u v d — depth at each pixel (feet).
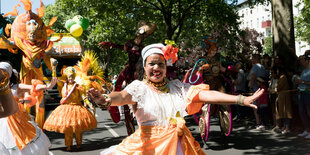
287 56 34.42
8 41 22.02
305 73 23.56
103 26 65.82
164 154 8.91
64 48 56.70
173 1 59.21
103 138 27.76
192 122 35.04
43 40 22.72
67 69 23.24
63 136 29.35
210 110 22.99
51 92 57.82
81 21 26.09
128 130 20.85
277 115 26.48
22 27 22.12
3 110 7.79
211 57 23.08
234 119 35.35
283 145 22.20
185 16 65.05
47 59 22.97
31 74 22.34
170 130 9.07
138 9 63.72
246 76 33.06
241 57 42.93
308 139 23.41
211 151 21.53
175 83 9.78
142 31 21.80
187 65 53.98
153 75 9.38
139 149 9.09
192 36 75.15
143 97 9.18
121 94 8.91
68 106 22.62
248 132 27.73
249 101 7.85
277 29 35.19
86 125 22.48
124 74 21.74
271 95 28.35
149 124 9.22
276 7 35.19
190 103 9.19
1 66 11.44
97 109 55.62
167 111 9.22
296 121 25.91
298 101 24.22
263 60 32.27
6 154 12.32
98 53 100.94
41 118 22.47
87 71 23.80
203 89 9.08
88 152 22.30
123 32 83.41
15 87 15.10
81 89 22.72
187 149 9.05
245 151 21.17
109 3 60.44
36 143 14.56
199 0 59.41
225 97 8.33
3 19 53.98
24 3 22.24
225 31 67.15
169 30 60.39
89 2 60.59
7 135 13.88
